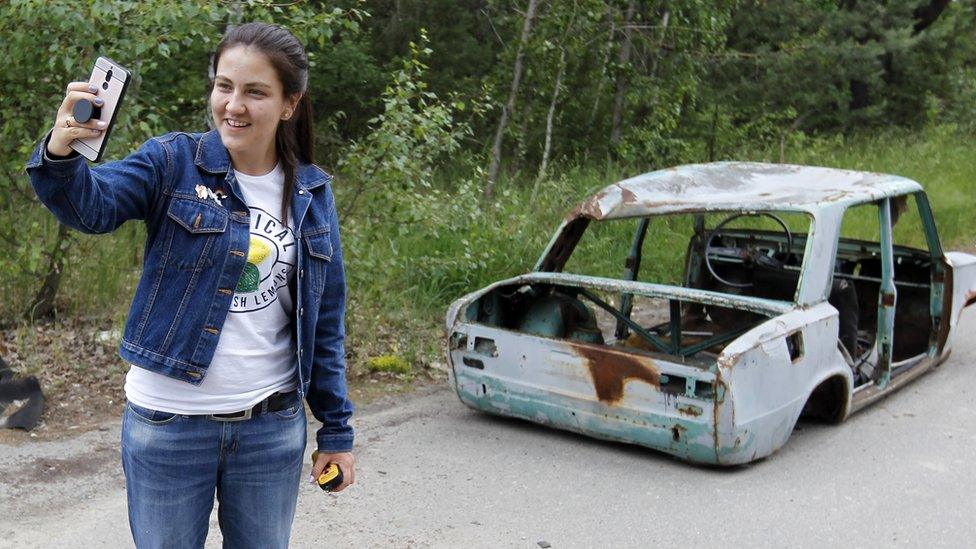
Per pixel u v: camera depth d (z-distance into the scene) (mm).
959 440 5832
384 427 5871
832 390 5961
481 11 15062
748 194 6027
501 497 4918
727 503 4902
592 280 5793
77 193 2285
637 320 8148
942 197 13977
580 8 12102
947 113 23344
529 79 12484
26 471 4891
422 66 7449
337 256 2789
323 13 7223
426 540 4422
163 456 2590
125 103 6617
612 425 5367
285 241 2635
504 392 5742
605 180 12422
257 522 2758
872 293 7387
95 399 5883
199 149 2559
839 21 21312
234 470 2691
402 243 8328
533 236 8984
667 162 13922
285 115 2604
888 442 5785
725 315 6730
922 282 7309
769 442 5266
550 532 4547
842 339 6430
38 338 6676
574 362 5441
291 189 2639
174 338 2521
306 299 2684
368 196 7184
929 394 6688
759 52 19969
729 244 7359
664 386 5164
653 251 9383
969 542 4535
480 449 5555
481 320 6086
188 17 6266
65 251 6926
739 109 19047
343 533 4457
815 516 4777
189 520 2668
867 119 23000
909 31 22203
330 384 2852
